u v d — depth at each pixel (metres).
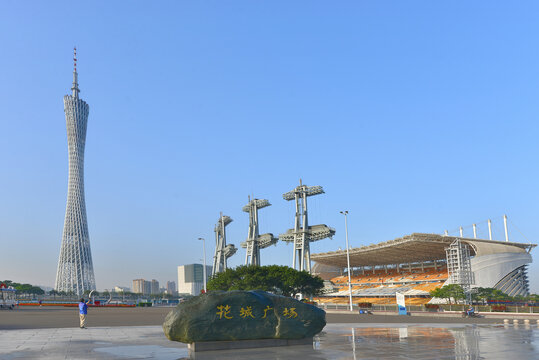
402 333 23.42
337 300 146.88
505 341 18.98
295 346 17.02
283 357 14.24
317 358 13.99
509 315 53.34
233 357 14.35
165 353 15.83
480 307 61.56
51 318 45.62
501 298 94.62
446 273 131.12
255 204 157.88
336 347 16.78
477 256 117.75
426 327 28.64
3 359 14.42
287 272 88.69
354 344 17.84
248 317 16.61
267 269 89.62
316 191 133.00
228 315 16.34
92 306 113.62
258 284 85.44
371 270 170.88
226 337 16.27
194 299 16.44
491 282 114.75
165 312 68.19
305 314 17.38
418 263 153.25
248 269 90.75
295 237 134.00
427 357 14.06
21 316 50.72
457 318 46.34
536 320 39.69
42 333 25.22
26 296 199.88
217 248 187.75
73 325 33.19
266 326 16.81
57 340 20.89
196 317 15.92
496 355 14.50
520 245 131.00
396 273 155.62
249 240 156.12
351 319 42.09
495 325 31.00
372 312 68.38
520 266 118.19
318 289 94.31
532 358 13.81
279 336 16.92
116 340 20.88
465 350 15.82
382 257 147.12
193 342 15.91
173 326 15.84
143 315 54.72
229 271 93.12
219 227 188.12
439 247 125.44
